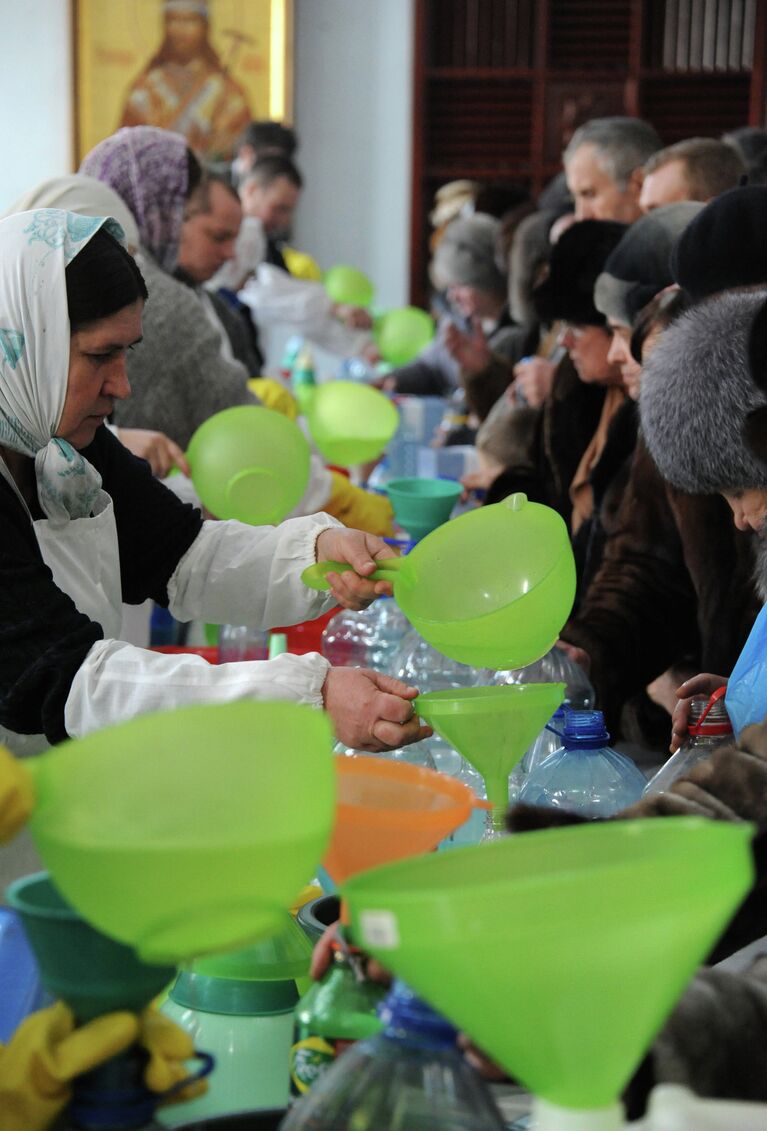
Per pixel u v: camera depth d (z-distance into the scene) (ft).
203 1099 3.10
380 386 15.66
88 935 2.59
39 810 2.40
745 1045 2.80
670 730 6.99
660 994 2.23
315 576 4.92
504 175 21.34
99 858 2.30
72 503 5.29
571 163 10.52
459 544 4.48
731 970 3.14
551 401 8.25
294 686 4.12
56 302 4.84
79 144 21.66
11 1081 2.64
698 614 6.45
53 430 5.05
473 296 14.64
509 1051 2.27
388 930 2.20
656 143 10.37
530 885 2.10
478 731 3.87
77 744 2.41
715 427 4.38
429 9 21.07
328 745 2.48
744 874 2.26
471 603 4.40
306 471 6.89
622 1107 2.41
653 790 4.40
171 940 2.41
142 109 21.53
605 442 7.41
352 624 7.23
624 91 20.66
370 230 21.91
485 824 4.44
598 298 7.03
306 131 21.75
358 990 3.05
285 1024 3.45
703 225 5.82
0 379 4.93
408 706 4.03
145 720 2.40
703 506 6.15
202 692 4.17
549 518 4.38
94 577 5.49
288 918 3.65
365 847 3.06
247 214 16.38
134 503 5.85
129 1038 2.65
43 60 21.53
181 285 8.80
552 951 2.11
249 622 5.86
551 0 20.63
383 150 21.66
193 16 21.27
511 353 12.94
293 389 14.10
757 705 4.13
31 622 4.46
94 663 4.32
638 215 10.28
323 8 21.40
